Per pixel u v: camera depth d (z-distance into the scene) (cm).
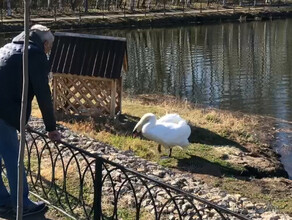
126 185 566
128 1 6488
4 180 512
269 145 1148
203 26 5184
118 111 1181
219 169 859
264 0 6994
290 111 1627
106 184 563
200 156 913
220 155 934
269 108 1684
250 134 1192
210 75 2436
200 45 3681
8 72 374
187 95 1948
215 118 1293
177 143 872
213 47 3544
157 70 2594
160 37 4262
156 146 941
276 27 4972
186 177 731
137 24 5028
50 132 390
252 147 1074
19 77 373
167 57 3078
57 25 4656
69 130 927
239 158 944
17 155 405
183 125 886
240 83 2205
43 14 5225
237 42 3841
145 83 2220
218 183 778
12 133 399
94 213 413
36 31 383
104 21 4909
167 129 870
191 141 1043
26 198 431
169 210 512
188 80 2298
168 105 1555
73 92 1127
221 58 3006
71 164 608
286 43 3697
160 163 855
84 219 450
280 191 767
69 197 503
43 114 379
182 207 523
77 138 858
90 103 1129
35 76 367
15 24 4425
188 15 5453
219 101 1820
